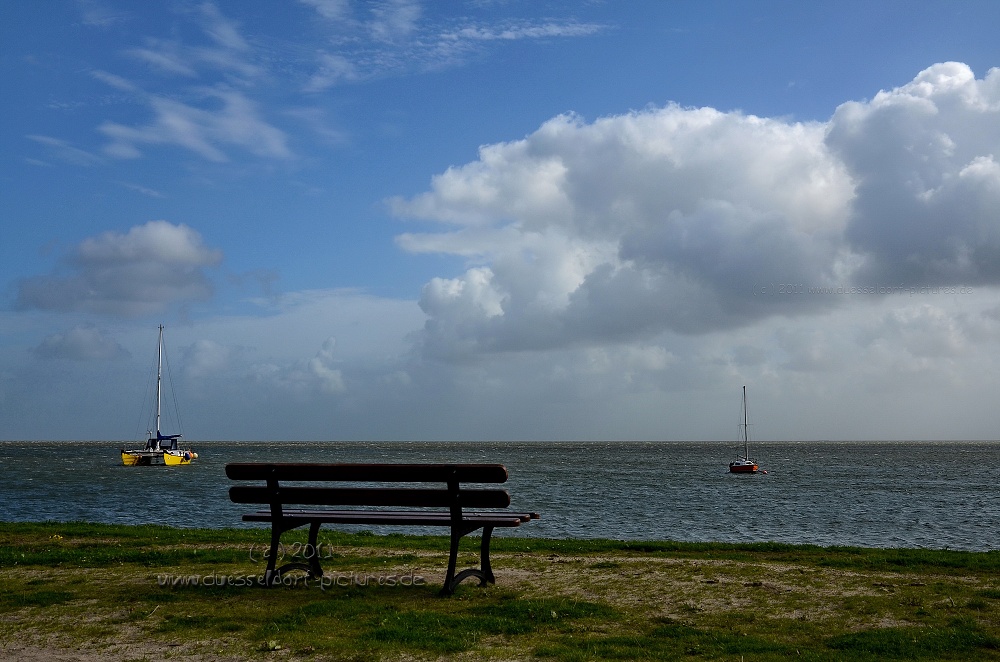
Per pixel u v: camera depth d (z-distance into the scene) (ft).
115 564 41.83
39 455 625.00
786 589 34.45
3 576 38.24
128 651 25.76
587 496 182.70
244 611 30.66
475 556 45.50
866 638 26.66
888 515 143.33
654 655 24.75
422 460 547.90
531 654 24.99
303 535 60.29
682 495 191.01
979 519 136.77
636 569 40.06
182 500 160.76
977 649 25.50
